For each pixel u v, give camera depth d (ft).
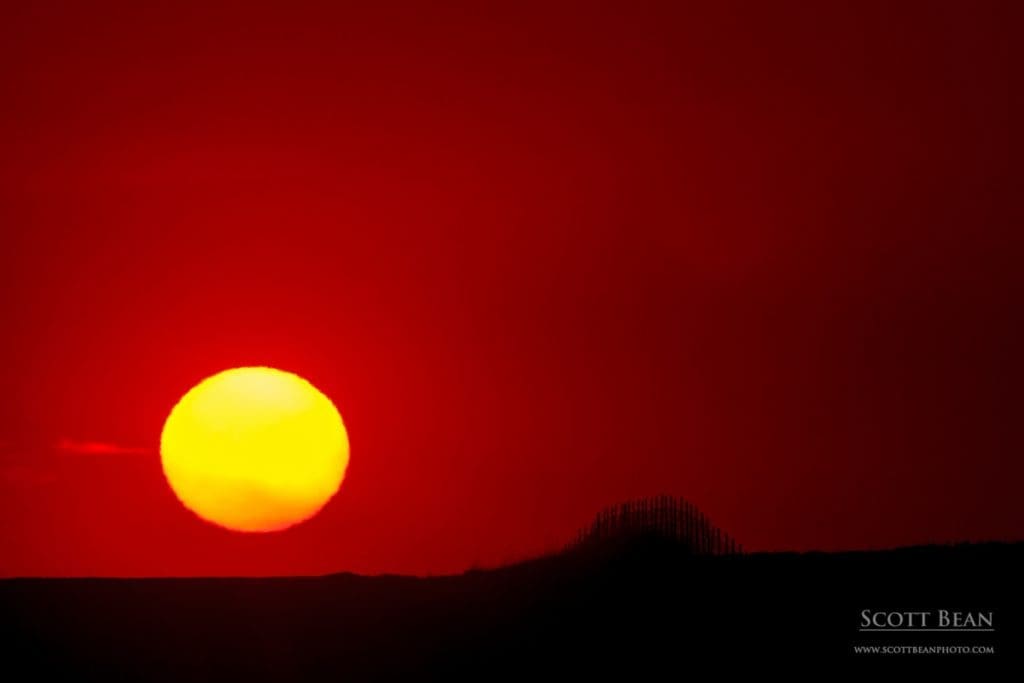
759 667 615.16
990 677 590.55
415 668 643.04
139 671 653.71
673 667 620.90
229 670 653.30
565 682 614.34
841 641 637.30
